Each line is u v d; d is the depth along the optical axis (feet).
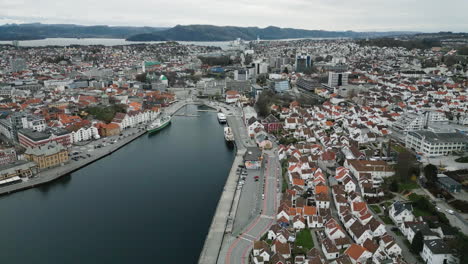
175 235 570.05
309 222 560.20
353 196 618.85
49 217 627.46
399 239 517.14
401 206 559.38
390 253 479.00
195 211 645.10
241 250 509.76
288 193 640.58
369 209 600.80
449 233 496.23
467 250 430.20
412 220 546.67
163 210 648.79
